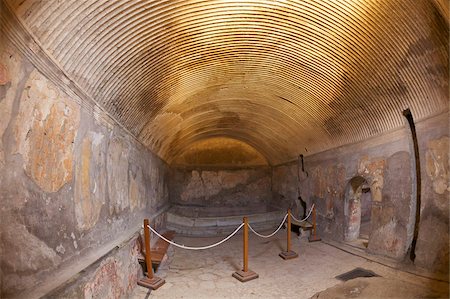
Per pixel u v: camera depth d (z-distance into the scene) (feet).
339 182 31.37
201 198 52.75
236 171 53.57
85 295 13.26
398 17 16.47
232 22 18.10
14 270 9.94
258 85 28.58
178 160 52.42
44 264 11.68
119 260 18.19
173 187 52.16
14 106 10.00
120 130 21.26
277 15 17.75
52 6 10.76
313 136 34.35
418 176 22.30
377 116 24.40
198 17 16.92
